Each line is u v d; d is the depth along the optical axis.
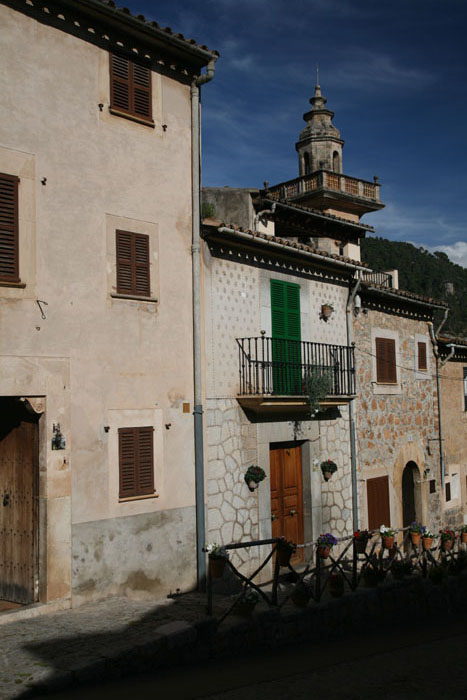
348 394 15.59
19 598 10.37
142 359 11.69
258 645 9.11
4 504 10.76
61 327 10.52
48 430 10.23
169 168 12.44
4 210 9.98
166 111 12.49
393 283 24.83
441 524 20.03
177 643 8.08
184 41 12.24
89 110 11.20
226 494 12.95
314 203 30.47
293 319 15.09
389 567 12.38
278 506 14.53
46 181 10.50
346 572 13.88
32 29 10.49
